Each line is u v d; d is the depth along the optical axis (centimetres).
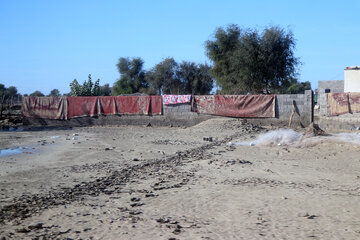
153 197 865
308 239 585
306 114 2659
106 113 3178
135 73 7056
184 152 1595
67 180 1071
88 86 4316
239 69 3747
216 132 2447
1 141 2056
